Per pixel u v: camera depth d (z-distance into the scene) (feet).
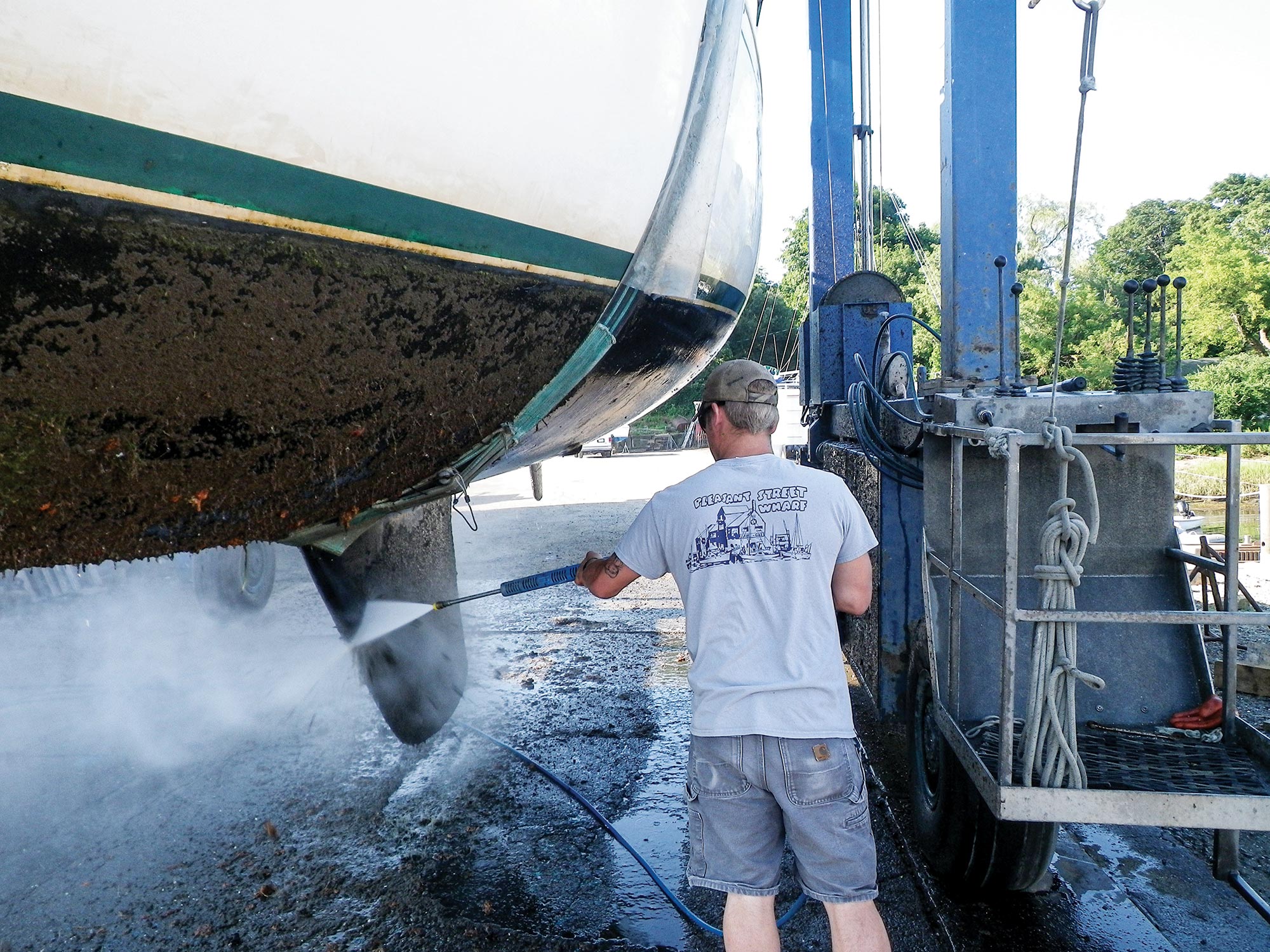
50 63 3.50
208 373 4.41
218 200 4.06
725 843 6.09
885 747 12.81
